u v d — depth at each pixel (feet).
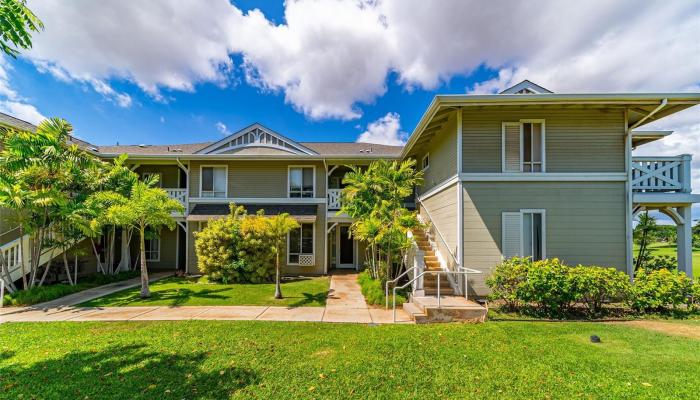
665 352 15.56
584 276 22.86
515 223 28.45
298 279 41.88
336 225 53.01
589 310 23.26
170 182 53.47
